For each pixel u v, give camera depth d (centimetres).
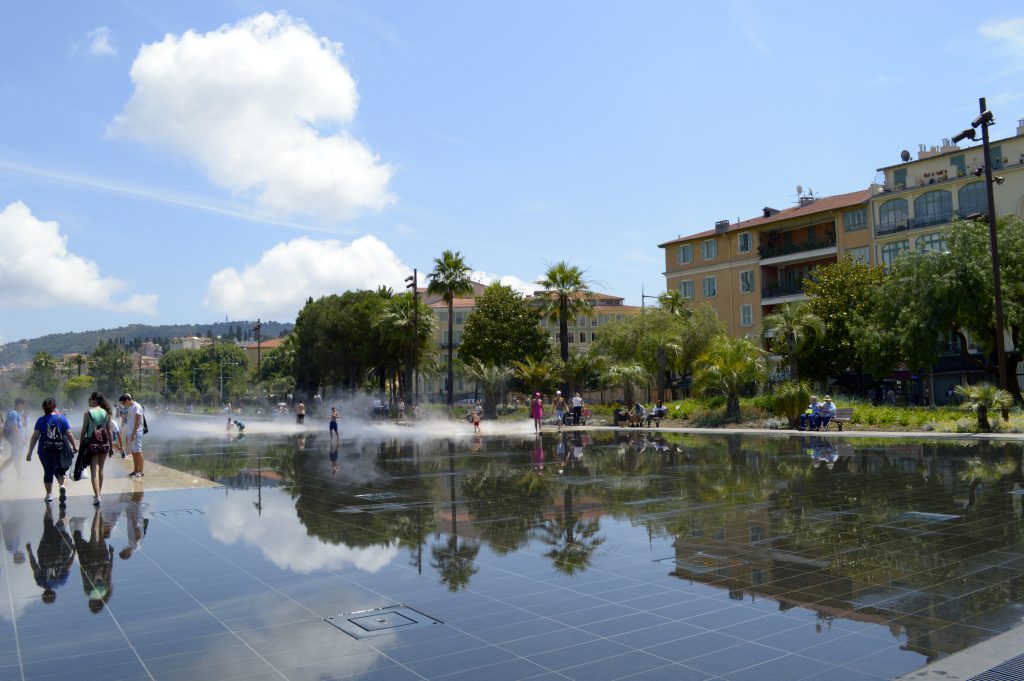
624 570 705
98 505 1139
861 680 434
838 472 1462
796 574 678
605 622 552
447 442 2622
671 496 1179
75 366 13200
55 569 736
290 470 1664
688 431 3034
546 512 1042
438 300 10362
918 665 454
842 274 4619
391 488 1329
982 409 2362
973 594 602
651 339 4822
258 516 1036
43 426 1171
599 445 2344
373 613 580
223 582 680
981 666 448
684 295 6775
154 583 679
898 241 5231
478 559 759
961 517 948
